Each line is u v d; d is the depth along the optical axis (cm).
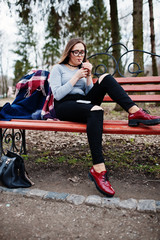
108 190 169
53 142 359
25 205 169
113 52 697
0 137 226
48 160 272
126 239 130
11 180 192
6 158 199
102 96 213
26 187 196
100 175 173
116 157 276
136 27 577
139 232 136
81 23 691
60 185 202
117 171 233
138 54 577
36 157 285
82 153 297
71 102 204
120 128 182
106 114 628
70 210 162
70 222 148
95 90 207
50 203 172
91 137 175
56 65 232
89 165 250
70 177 220
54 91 214
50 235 135
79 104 195
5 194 186
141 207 158
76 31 730
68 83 207
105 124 198
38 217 154
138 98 246
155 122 171
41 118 248
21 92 269
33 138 387
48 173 232
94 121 176
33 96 259
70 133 419
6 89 2973
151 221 147
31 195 180
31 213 159
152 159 263
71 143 351
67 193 182
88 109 183
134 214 155
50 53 2109
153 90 242
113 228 141
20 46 2314
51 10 587
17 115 247
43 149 321
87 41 1130
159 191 187
